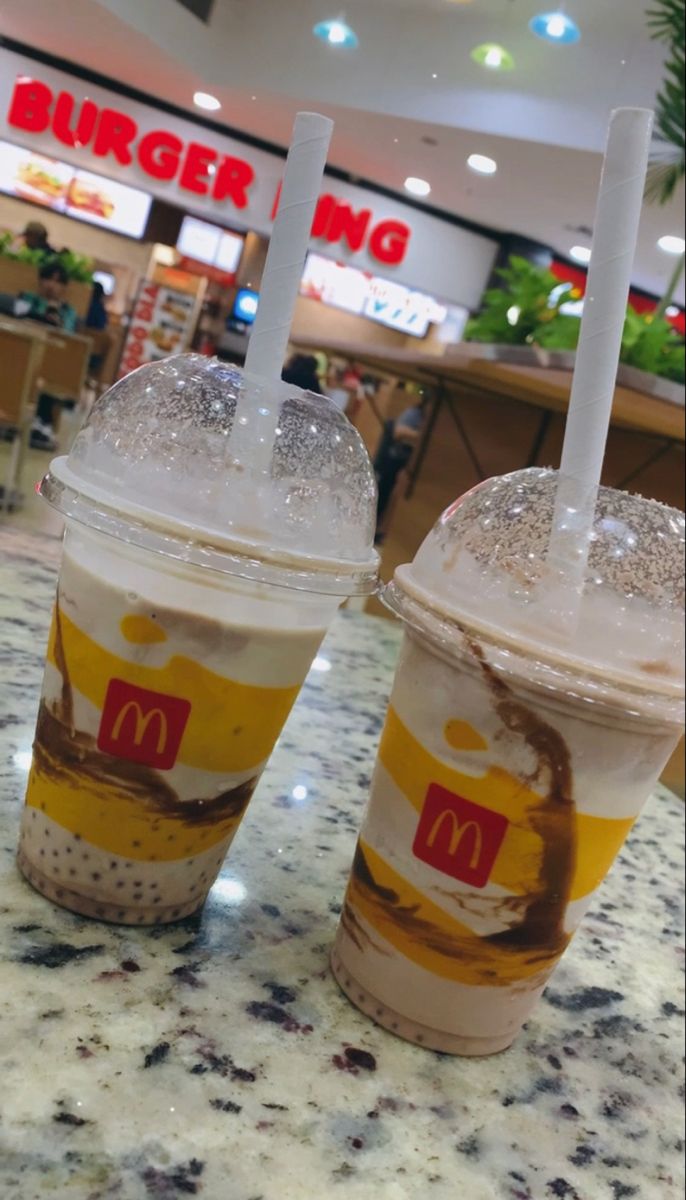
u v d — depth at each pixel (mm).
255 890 572
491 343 2082
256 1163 364
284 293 456
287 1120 394
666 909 748
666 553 448
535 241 3625
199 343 4633
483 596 437
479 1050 492
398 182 3039
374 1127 411
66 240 4848
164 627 429
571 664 405
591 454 427
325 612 472
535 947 465
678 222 1978
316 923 560
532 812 433
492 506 472
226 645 435
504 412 2182
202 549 411
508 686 419
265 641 444
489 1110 455
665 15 1554
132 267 5090
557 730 421
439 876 455
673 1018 604
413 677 465
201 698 441
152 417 452
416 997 474
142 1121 364
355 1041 468
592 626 420
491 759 432
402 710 471
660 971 655
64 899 481
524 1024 547
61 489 439
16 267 3748
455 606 435
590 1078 515
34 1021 396
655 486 1981
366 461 528
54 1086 364
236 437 445
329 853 646
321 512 461
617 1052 549
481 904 451
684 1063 560
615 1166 448
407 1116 427
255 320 467
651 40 1637
